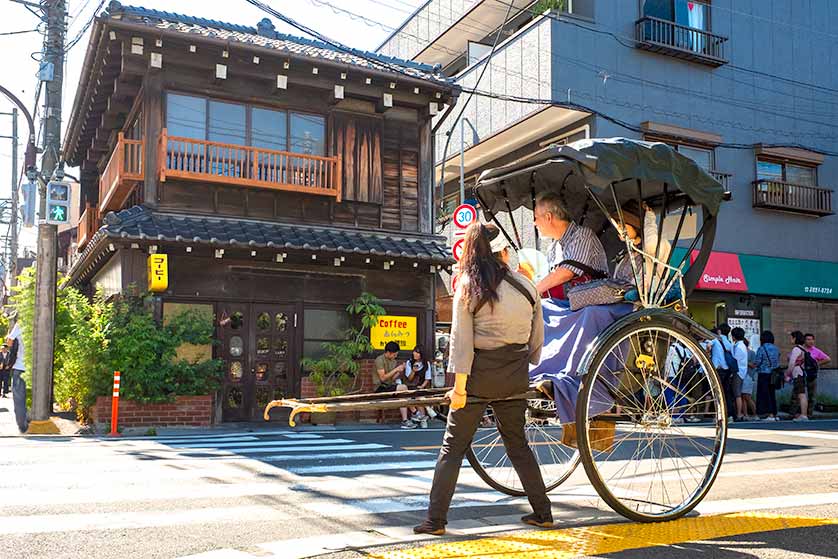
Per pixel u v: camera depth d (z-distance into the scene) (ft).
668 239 18.24
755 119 68.90
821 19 74.84
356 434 38.19
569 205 18.45
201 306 47.34
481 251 13.19
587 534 12.89
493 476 17.71
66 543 12.43
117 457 25.41
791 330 67.62
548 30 59.41
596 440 15.61
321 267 51.08
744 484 19.03
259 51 47.26
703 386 17.11
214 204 49.11
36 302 39.93
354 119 53.98
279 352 49.34
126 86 49.55
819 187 70.90
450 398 13.24
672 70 64.85
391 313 53.11
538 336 13.74
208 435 37.68
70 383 45.55
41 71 42.01
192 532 13.37
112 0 44.06
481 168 75.36
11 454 26.32
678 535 12.79
